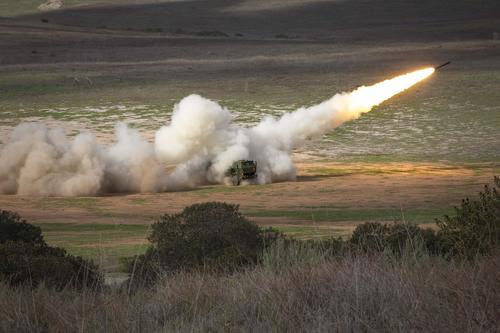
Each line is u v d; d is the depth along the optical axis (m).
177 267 51.84
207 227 61.59
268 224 162.50
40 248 53.94
